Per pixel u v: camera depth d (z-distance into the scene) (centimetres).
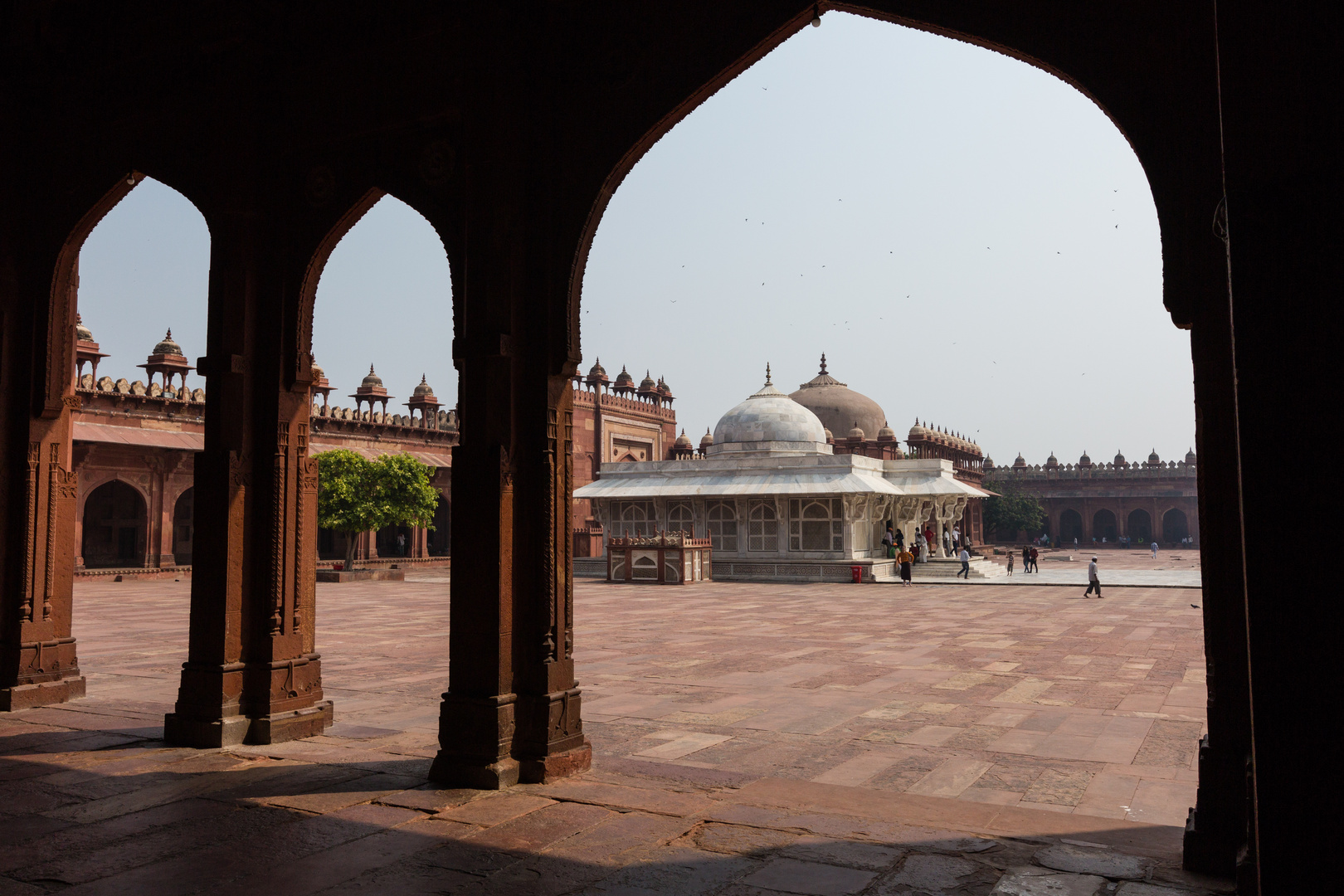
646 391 4231
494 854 338
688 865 327
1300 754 146
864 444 3553
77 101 608
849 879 315
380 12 502
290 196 541
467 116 455
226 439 518
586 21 464
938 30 386
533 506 453
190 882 309
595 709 664
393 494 2414
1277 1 154
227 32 527
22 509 624
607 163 453
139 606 1564
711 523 2578
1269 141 153
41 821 375
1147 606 1628
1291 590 148
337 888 304
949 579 2405
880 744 554
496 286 446
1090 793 446
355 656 955
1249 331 154
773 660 930
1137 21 344
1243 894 250
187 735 506
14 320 628
